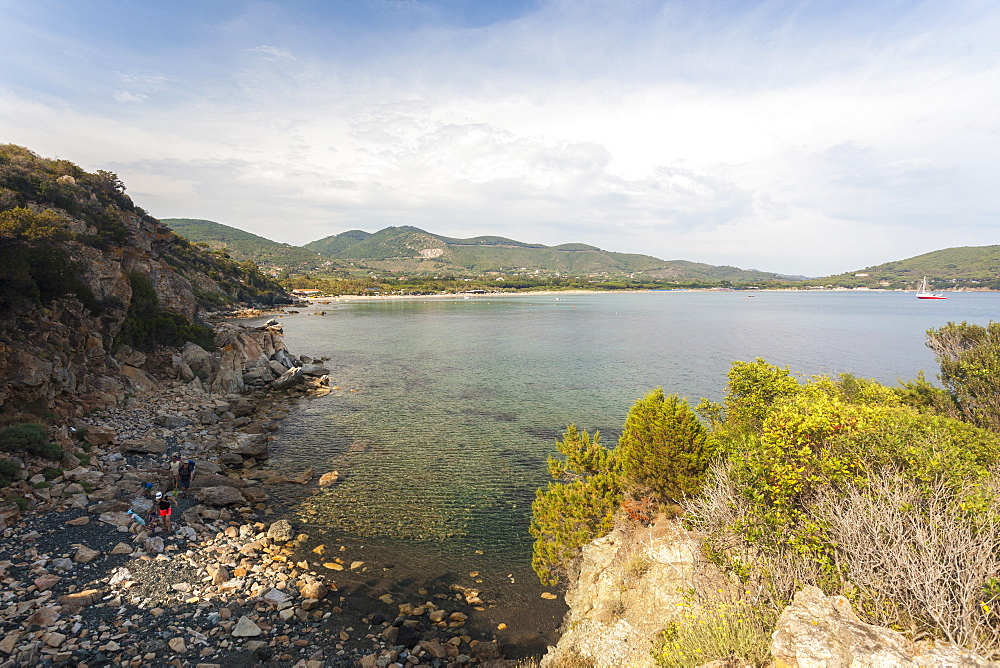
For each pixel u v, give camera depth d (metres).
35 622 14.86
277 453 35.78
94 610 16.08
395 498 28.34
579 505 19.42
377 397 53.75
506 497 28.70
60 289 38.41
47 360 32.72
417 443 38.22
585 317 173.38
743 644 10.20
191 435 36.50
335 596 18.92
